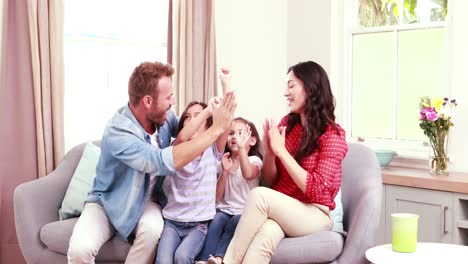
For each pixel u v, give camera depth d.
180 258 2.60
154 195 2.99
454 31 3.47
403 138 3.87
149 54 3.99
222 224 2.87
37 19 3.33
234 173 3.04
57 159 3.44
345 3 4.06
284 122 2.99
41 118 3.38
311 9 4.16
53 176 3.20
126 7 3.88
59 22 3.41
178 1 3.83
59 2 3.40
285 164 2.65
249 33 4.28
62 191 3.18
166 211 2.86
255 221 2.58
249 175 2.95
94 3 3.76
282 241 2.65
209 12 3.98
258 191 2.61
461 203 3.13
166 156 2.59
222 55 4.17
